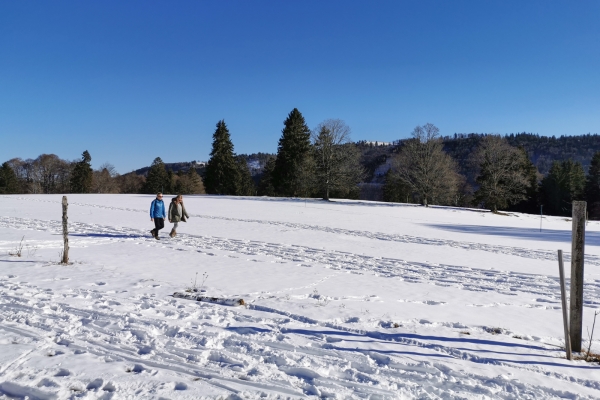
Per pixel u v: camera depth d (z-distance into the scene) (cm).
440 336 593
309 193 6700
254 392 405
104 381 412
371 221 3155
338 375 452
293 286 895
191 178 10138
